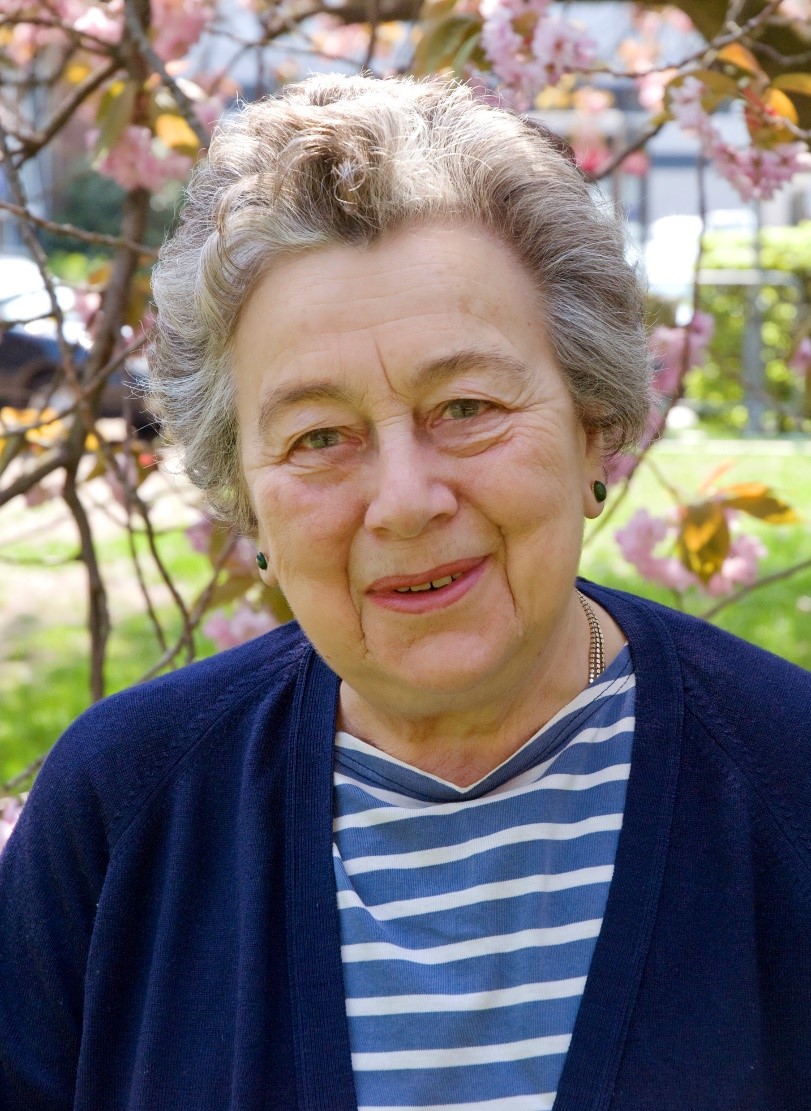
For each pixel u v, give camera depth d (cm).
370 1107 123
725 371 289
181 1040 133
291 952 129
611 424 135
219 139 133
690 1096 119
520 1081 123
